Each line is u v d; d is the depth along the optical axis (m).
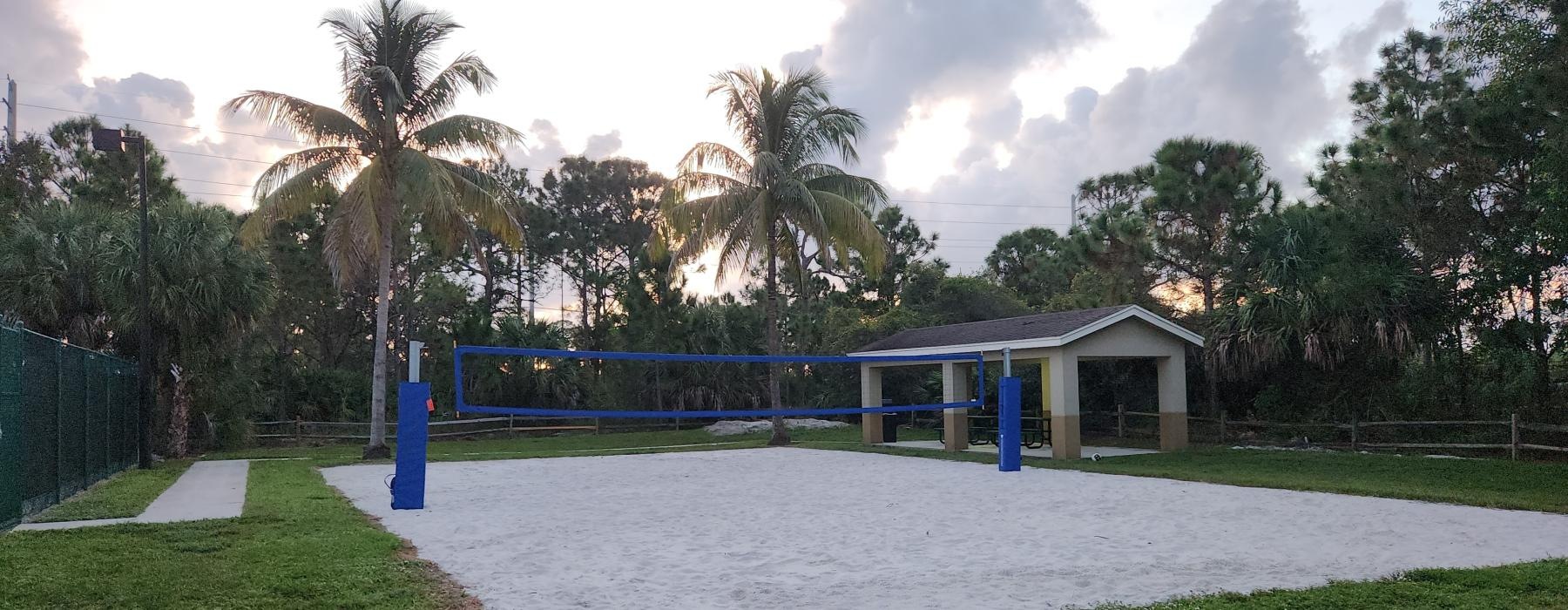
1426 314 17.58
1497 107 14.54
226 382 22.06
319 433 26.05
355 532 8.64
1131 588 6.32
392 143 19.84
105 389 14.66
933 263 46.12
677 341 29.61
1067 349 18.14
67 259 18.97
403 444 11.14
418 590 6.17
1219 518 9.80
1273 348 18.95
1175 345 19.31
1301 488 12.31
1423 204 17.02
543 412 12.48
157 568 6.66
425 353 36.66
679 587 6.53
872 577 6.86
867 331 30.70
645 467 17.34
